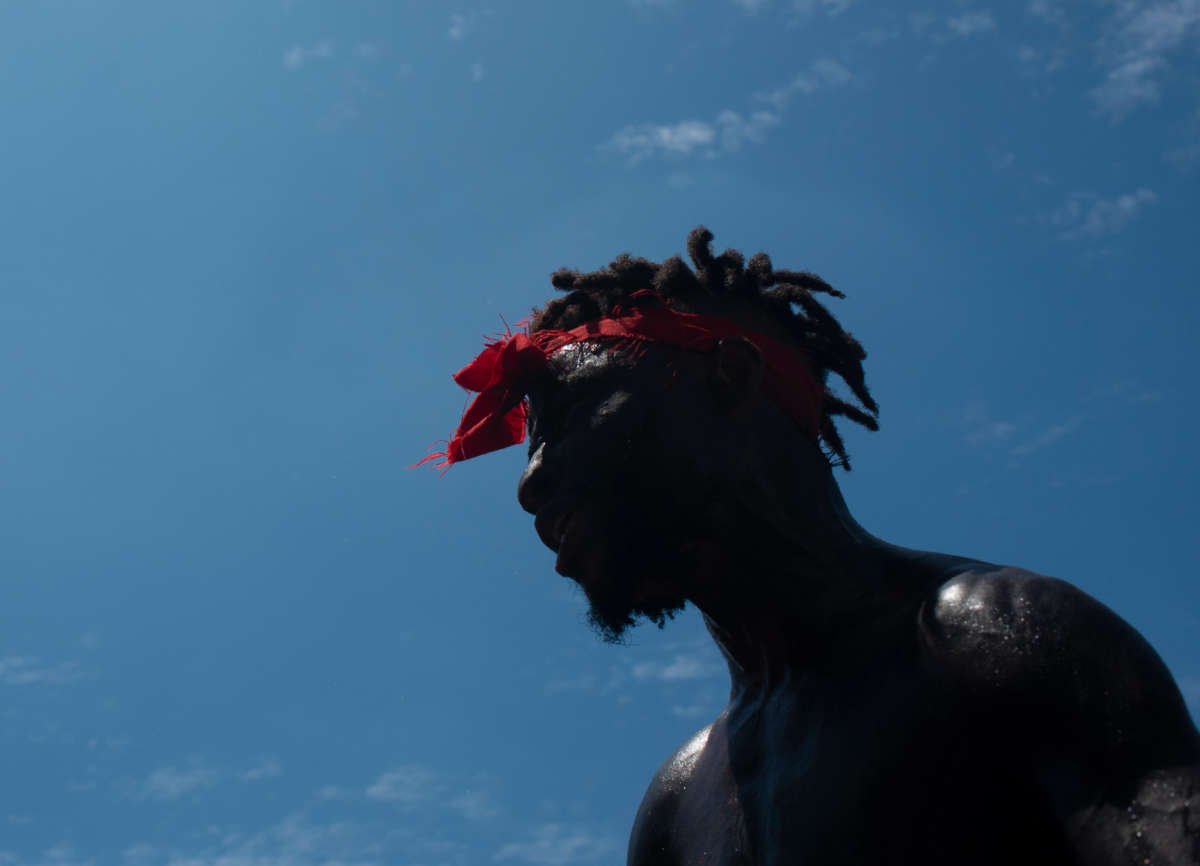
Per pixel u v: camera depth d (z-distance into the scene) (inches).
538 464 124.9
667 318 126.6
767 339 127.3
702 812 122.1
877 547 120.0
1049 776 96.9
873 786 104.7
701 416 122.6
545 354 128.9
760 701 121.6
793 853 107.5
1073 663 98.2
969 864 99.7
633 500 121.0
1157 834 90.5
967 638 103.5
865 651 112.1
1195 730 97.4
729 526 120.0
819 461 125.7
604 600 120.6
